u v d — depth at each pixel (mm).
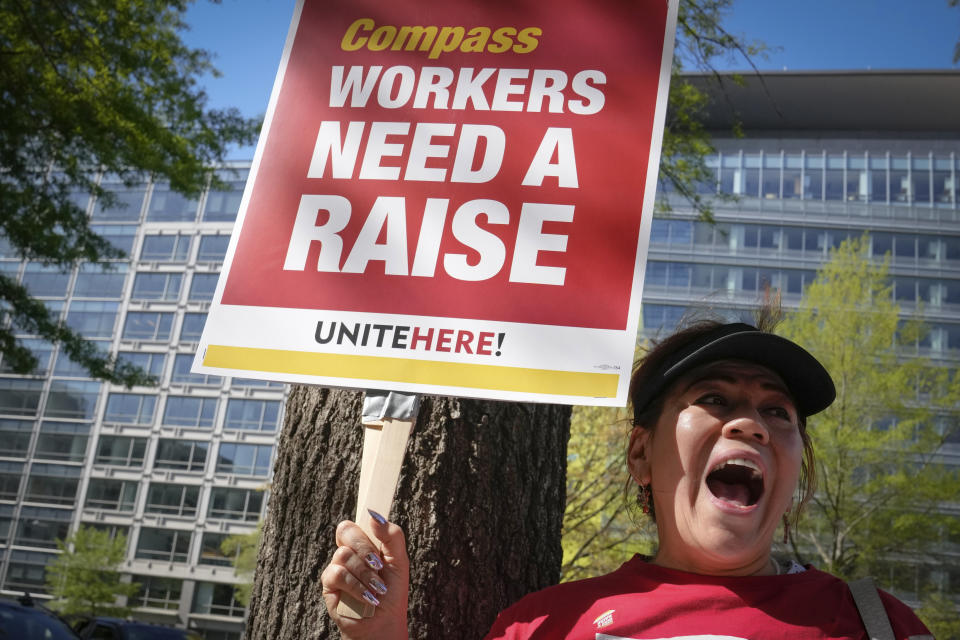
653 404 1524
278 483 2135
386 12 1665
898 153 50250
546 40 1569
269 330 1453
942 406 16484
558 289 1374
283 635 1970
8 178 7387
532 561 2084
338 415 2074
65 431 48750
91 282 51469
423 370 1368
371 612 1311
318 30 1684
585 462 12227
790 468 1415
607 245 1391
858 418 16078
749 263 48062
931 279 47844
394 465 1353
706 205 6055
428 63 1600
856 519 15312
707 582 1383
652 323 47094
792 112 50219
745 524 1364
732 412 1427
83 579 39750
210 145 7340
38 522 47531
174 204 52281
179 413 47844
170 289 50531
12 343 7891
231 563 45125
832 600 1372
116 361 8227
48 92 6844
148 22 6922
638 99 1495
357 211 1500
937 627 16672
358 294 1441
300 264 1484
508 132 1505
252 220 1538
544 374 1326
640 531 1868
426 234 1455
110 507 47031
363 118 1577
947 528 15484
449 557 1958
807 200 49406
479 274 1408
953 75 48438
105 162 7332
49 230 7672
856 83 49344
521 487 2098
